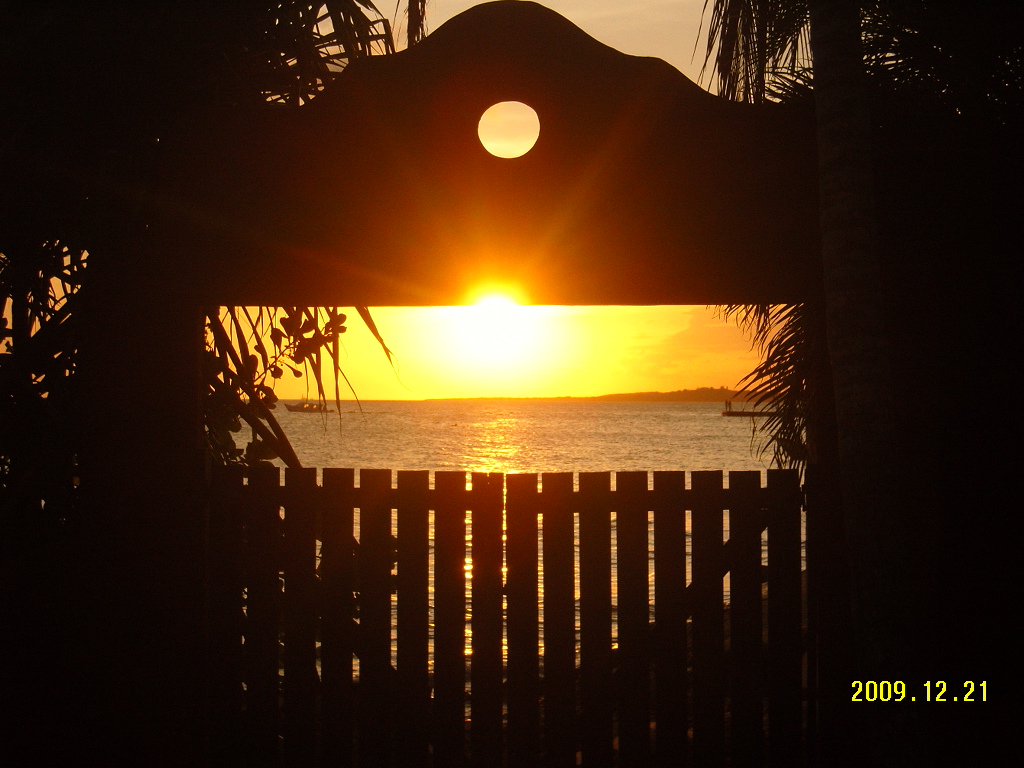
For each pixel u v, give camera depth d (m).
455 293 3.68
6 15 3.46
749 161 3.66
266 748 3.48
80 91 3.58
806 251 3.63
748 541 3.47
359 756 3.46
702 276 3.67
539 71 3.69
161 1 3.66
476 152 3.68
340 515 3.49
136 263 3.53
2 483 3.66
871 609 2.79
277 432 4.48
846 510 2.86
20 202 3.56
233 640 3.48
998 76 3.34
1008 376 3.25
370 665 3.46
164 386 3.48
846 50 2.89
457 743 3.44
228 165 3.64
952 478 3.30
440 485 3.46
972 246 3.31
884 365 2.83
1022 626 3.22
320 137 3.67
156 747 3.43
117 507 3.44
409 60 3.70
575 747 3.43
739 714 3.47
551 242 3.68
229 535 3.49
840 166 2.87
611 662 3.45
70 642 3.44
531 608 3.44
